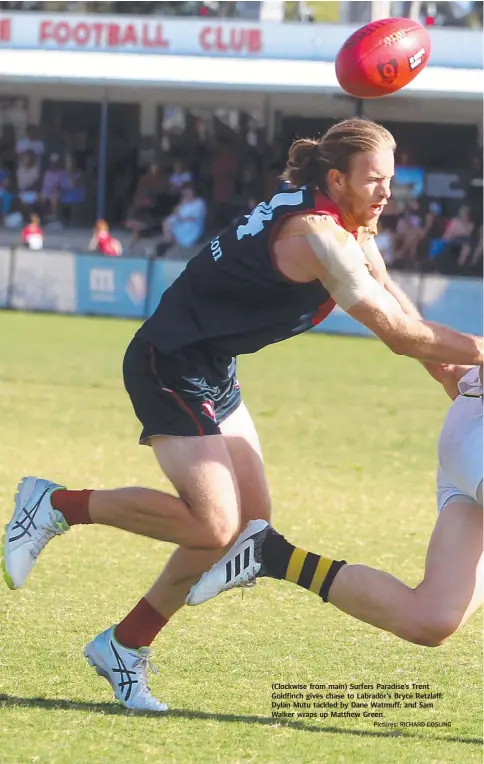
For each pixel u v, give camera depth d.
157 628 14.13
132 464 29.23
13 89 79.50
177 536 13.59
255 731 13.10
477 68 68.38
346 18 71.69
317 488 27.58
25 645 15.95
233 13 72.75
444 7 69.06
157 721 13.31
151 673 15.09
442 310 63.72
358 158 12.62
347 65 13.41
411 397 44.50
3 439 31.98
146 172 81.19
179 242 76.06
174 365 13.34
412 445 34.19
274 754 12.31
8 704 13.66
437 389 47.16
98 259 69.00
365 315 12.85
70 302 69.62
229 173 79.06
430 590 13.13
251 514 14.39
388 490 27.72
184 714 13.64
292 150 13.19
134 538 22.64
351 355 58.53
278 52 72.00
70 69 73.25
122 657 13.97
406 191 77.12
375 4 57.91
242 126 79.56
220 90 77.44
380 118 77.31
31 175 82.31
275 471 29.48
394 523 24.30
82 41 73.62
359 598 13.18
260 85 71.75
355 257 12.63
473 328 63.38
